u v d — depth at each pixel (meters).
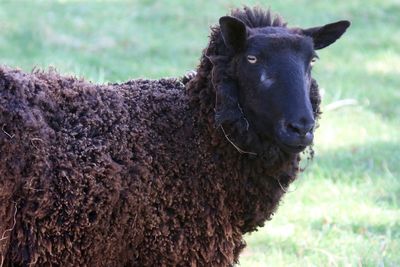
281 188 10.91
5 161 9.55
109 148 10.13
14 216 9.63
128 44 29.53
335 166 19.27
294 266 13.67
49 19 31.55
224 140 10.50
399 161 19.61
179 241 10.24
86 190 9.85
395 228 15.55
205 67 10.75
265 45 10.28
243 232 11.01
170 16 33.59
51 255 9.78
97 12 33.56
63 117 10.17
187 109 10.74
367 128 22.52
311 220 16.08
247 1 34.62
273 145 10.47
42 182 9.70
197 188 10.39
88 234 9.87
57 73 10.75
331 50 31.75
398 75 29.06
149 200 10.15
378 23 35.25
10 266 9.77
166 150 10.41
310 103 10.30
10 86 9.88
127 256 10.21
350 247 14.38
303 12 35.09
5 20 30.19
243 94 10.39
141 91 10.88
